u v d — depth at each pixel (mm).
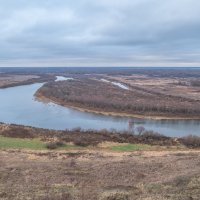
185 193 15969
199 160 29016
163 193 16344
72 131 51281
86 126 65000
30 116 74125
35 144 41781
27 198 15938
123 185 19641
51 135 46812
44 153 36844
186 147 44688
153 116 77375
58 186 19562
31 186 19766
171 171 24672
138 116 77500
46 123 66875
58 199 15656
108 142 44469
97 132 50500
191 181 18406
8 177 24219
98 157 34844
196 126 67875
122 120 73188
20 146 40562
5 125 50188
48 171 26625
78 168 27875
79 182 21781
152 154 37312
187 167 25703
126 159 32594
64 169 27500
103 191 17531
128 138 47469
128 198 15484
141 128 55750
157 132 56188
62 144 42031
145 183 20109
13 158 33531
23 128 49281
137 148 42250
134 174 24312
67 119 72125
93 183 21344
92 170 26781
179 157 32438
